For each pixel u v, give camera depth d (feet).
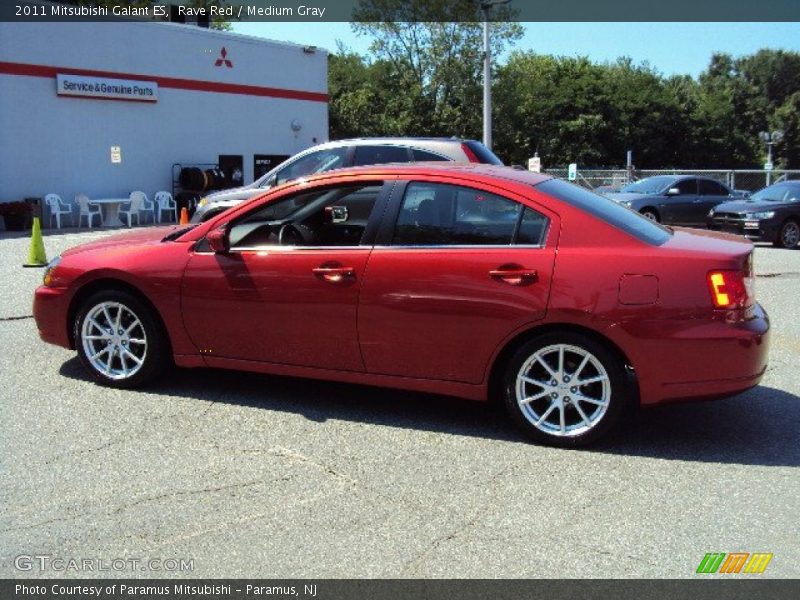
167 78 73.51
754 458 14.79
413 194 16.19
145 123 72.33
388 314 15.83
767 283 36.19
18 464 14.11
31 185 64.44
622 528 12.03
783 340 24.16
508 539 11.66
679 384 14.57
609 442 15.57
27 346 22.04
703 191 65.87
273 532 11.82
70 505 12.61
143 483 13.42
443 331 15.55
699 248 14.93
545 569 10.87
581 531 11.92
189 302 17.31
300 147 88.07
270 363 17.07
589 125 183.01
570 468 14.26
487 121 80.48
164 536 11.69
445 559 11.11
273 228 17.31
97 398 17.71
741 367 14.44
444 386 15.88
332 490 13.25
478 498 13.00
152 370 18.10
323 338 16.44
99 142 68.85
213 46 77.36
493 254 15.31
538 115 183.52
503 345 15.29
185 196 74.69
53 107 65.16
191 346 17.62
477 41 149.38
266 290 16.65
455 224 15.83
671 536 11.79
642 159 202.49
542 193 15.57
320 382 19.19
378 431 16.02
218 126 78.95
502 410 17.24
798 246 55.52
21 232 60.08
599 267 14.74
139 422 16.28
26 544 11.45
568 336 14.90
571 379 15.11
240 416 16.75
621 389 14.88
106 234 58.29
